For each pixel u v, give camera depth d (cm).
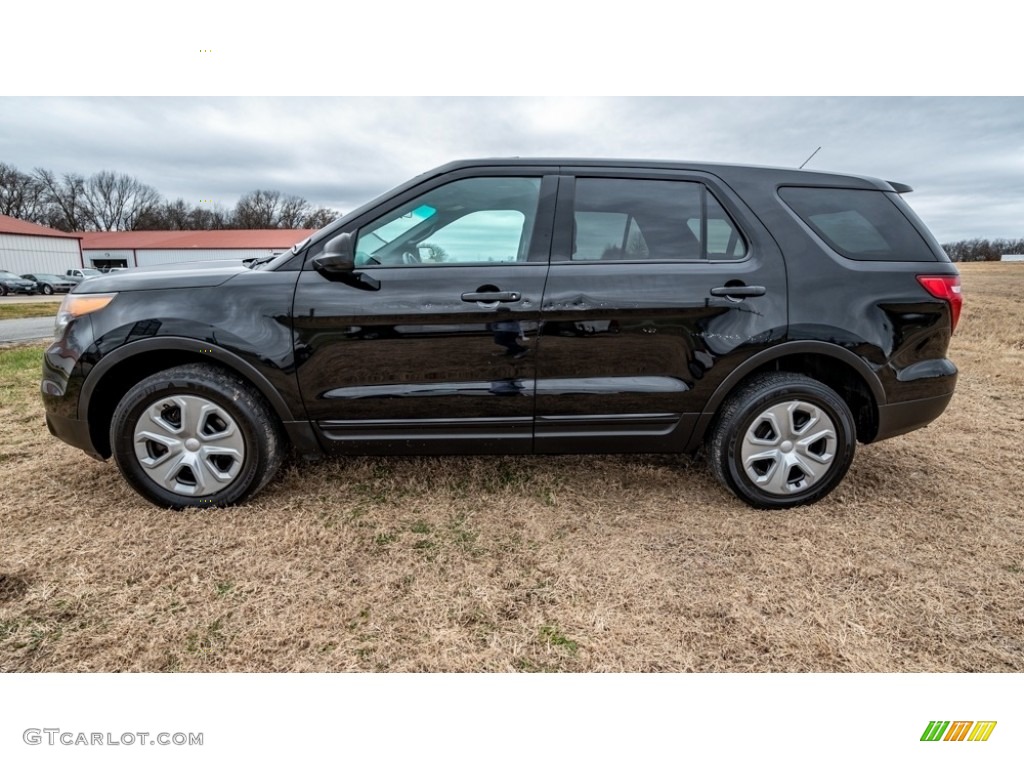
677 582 217
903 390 265
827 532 253
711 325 255
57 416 256
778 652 183
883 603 206
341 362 252
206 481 259
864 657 181
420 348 252
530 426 262
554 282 252
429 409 258
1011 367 622
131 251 4597
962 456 347
